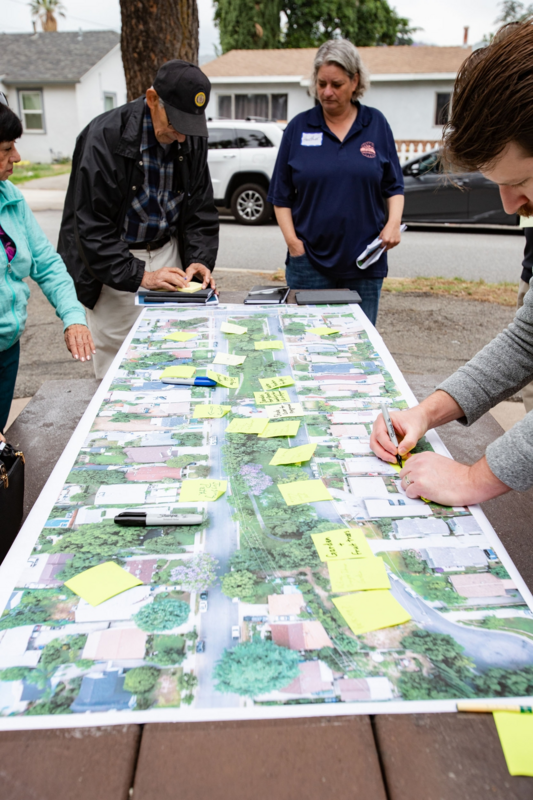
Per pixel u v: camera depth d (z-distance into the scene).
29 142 21.69
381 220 3.02
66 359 4.47
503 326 5.04
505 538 1.76
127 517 1.11
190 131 2.25
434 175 8.64
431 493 1.17
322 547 1.05
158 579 0.98
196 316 2.32
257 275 6.39
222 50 21.98
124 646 0.85
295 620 0.90
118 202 2.47
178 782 0.68
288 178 3.04
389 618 0.90
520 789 0.68
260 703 0.77
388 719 0.75
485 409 1.46
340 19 22.16
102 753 0.71
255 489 1.22
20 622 0.89
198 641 0.86
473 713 0.76
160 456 1.35
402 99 15.77
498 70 0.90
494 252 7.78
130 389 1.69
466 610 0.92
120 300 2.74
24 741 0.73
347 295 2.50
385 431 1.37
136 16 4.11
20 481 1.64
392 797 0.67
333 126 2.88
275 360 1.88
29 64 21.31
